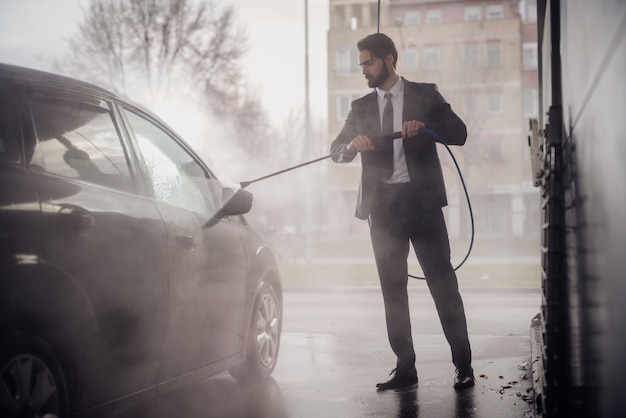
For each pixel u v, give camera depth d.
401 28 52.28
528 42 53.50
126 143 4.14
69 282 3.25
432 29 51.84
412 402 4.94
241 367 5.57
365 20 56.72
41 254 3.11
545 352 3.65
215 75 30.02
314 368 6.28
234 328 5.16
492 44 51.56
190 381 4.47
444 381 5.61
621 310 1.99
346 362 6.55
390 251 5.42
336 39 53.31
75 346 3.31
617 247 2.05
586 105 2.68
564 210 3.58
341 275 19.03
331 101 53.38
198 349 4.54
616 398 2.04
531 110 53.22
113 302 3.57
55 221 3.22
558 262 3.60
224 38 30.08
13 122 3.30
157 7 28.92
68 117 3.70
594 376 2.46
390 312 5.43
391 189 5.38
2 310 2.88
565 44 3.50
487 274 17.67
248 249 5.54
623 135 1.96
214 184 5.26
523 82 53.09
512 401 4.93
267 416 4.65
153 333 3.96
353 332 8.66
